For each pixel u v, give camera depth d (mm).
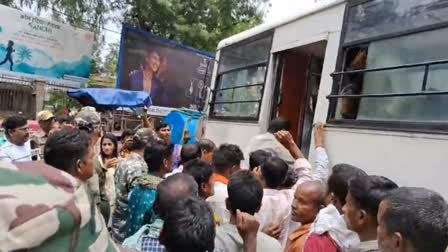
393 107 3025
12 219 625
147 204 2725
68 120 5020
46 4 14883
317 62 5203
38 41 10844
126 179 3109
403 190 1269
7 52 10195
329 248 1717
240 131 5266
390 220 1210
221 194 2631
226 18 16891
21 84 10578
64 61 11484
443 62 2594
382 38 3219
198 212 1501
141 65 11797
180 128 6730
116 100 8820
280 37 4719
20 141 4105
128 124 11281
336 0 3781
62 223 671
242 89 5492
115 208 3189
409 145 2752
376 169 2979
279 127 4070
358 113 3346
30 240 629
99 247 756
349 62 3570
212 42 16500
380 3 3295
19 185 670
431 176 2557
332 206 1866
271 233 2539
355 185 1682
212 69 6609
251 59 5375
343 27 3639
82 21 15406
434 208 1171
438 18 2773
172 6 15547
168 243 1480
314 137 3670
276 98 4855
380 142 2996
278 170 2652
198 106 6734
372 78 3273
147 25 16297
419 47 2914
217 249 1825
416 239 1149
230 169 3010
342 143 3354
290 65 4953
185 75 12836
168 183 2006
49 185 705
